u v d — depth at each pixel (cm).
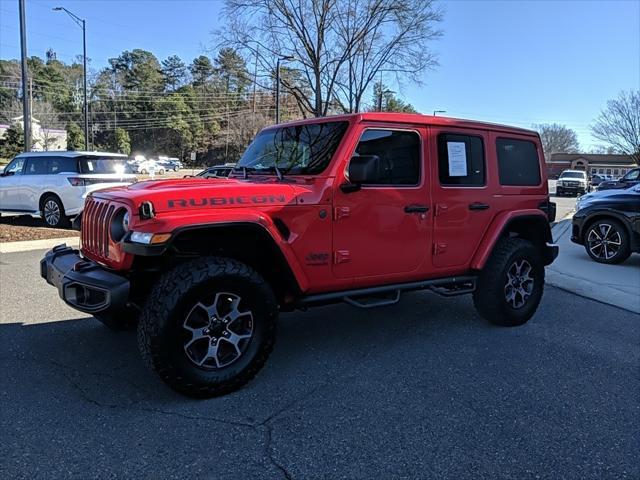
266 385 341
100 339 418
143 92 9094
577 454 266
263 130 454
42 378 343
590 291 643
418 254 407
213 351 319
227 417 296
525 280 483
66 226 1105
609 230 828
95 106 8838
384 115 382
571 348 426
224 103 7988
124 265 313
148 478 238
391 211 386
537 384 352
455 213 426
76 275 325
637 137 4303
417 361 390
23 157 1147
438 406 316
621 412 313
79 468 244
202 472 244
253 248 348
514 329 475
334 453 262
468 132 438
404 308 536
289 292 363
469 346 425
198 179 381
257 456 258
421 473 247
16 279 629
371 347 419
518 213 472
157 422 288
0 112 7306
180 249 330
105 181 1104
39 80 8319
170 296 297
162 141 9000
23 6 1568
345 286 376
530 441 277
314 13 2572
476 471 249
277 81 2594
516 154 482
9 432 274
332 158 362
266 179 384
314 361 386
